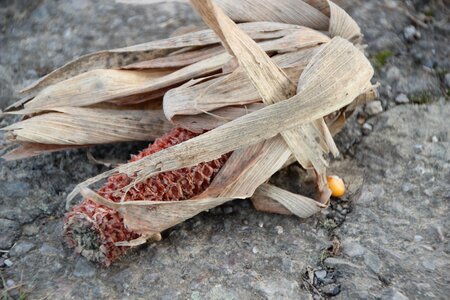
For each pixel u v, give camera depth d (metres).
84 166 0.56
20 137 0.52
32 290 0.49
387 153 0.56
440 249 0.50
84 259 0.50
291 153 0.51
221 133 0.48
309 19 0.55
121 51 0.54
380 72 0.60
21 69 0.61
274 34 0.53
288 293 0.48
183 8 0.65
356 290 0.48
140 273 0.49
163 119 0.54
